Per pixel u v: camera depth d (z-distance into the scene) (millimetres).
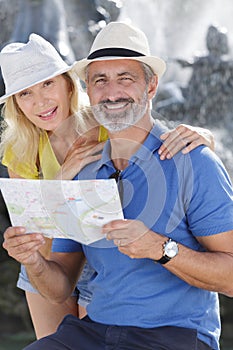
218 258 3871
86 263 4605
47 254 4574
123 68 4055
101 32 4129
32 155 4578
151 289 3945
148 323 3930
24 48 4645
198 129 4129
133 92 4055
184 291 3963
